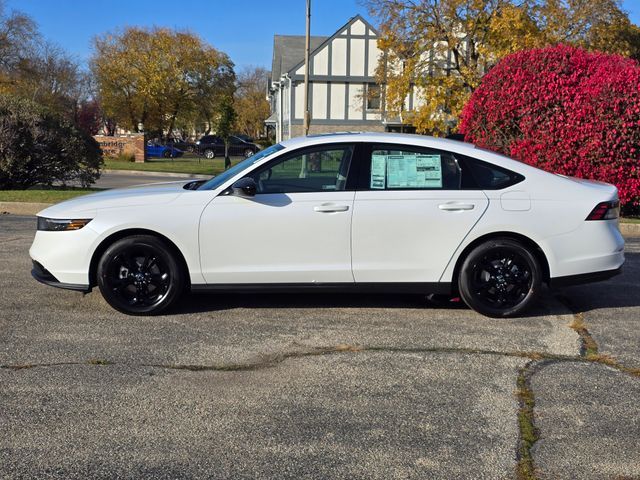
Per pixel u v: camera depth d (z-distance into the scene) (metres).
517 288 5.60
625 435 3.55
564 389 4.15
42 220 5.58
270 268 5.46
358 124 38.34
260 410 3.83
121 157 41.31
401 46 24.89
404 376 4.35
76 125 16.97
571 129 11.30
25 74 47.06
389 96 25.69
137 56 54.91
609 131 11.07
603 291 6.69
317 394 4.05
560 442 3.47
